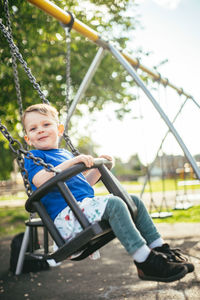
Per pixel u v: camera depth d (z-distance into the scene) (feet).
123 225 5.76
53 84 21.34
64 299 8.95
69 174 5.72
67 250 5.62
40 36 15.90
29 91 14.79
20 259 11.80
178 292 8.70
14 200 50.67
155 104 11.16
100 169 6.39
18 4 12.15
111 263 12.17
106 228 5.75
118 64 23.85
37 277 11.28
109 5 20.62
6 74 14.02
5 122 16.84
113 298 8.70
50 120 7.30
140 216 6.63
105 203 5.86
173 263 5.89
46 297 9.23
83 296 9.07
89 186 7.18
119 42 21.95
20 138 18.88
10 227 23.54
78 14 17.43
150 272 5.84
